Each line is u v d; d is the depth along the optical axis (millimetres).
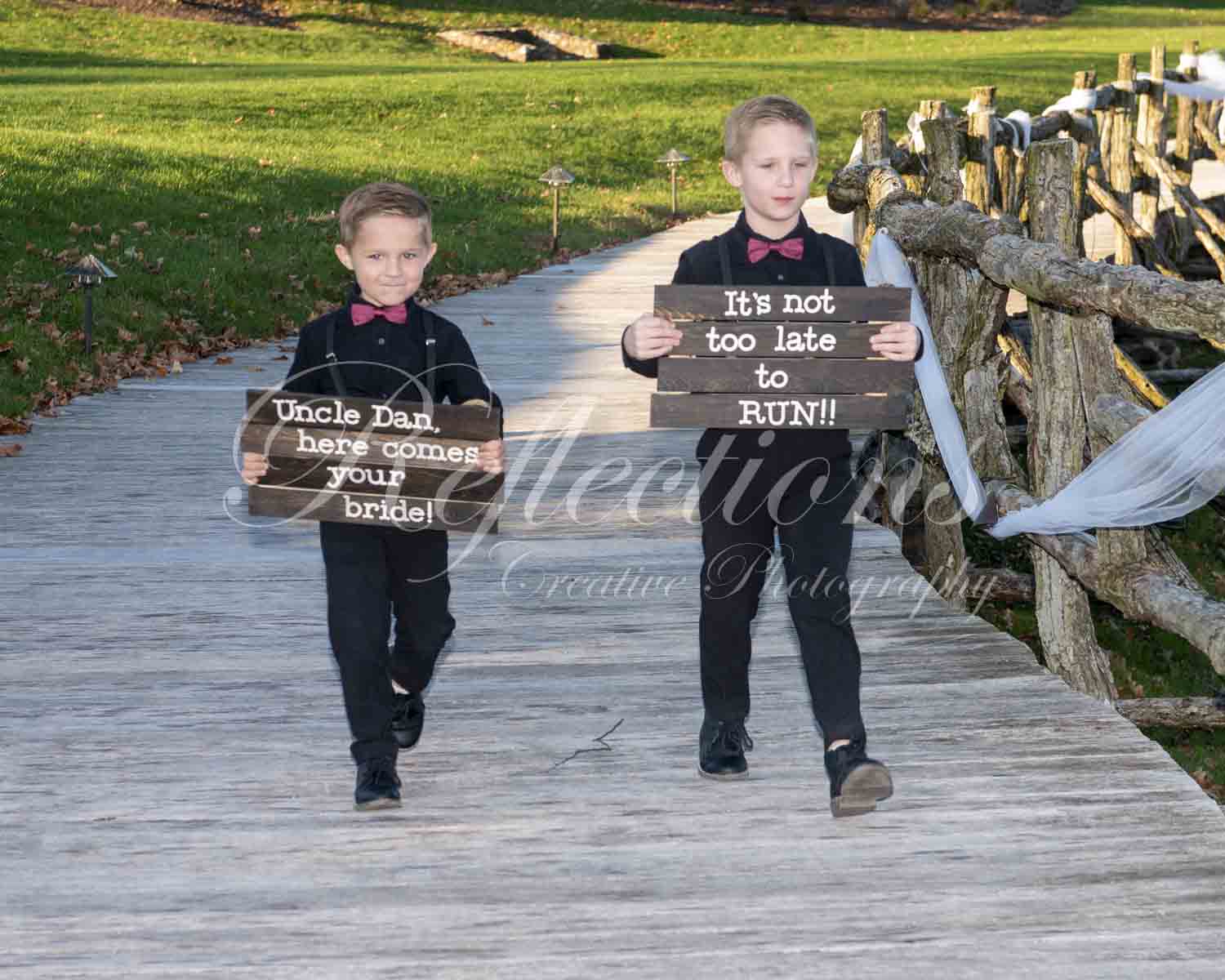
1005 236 5801
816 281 4227
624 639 6129
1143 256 15984
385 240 4105
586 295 16750
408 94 33969
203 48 49031
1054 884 4000
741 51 56188
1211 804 4480
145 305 13586
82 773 4777
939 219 6547
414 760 4883
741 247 4242
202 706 5367
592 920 3836
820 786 4656
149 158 20734
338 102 32094
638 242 21750
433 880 4062
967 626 6215
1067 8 70312
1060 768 4758
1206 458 4898
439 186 23516
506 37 54562
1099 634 9242
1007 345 7988
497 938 3752
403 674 4637
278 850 4242
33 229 15461
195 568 7078
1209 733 7801
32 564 7117
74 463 9125
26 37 46969
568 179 20031
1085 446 5738
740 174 4125
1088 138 14602
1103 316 5430
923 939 3723
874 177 8234
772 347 4164
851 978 3547
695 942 3721
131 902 3943
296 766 4844
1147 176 17531
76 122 25891
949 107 10523
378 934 3771
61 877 4078
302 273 16438
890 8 67812
